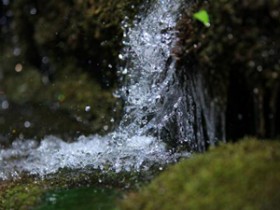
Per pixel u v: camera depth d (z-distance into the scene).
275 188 3.70
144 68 5.74
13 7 8.09
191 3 5.13
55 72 7.92
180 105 5.26
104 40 6.64
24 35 8.25
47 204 4.57
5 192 5.06
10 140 7.05
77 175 5.23
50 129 7.11
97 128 6.77
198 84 4.88
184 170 4.14
